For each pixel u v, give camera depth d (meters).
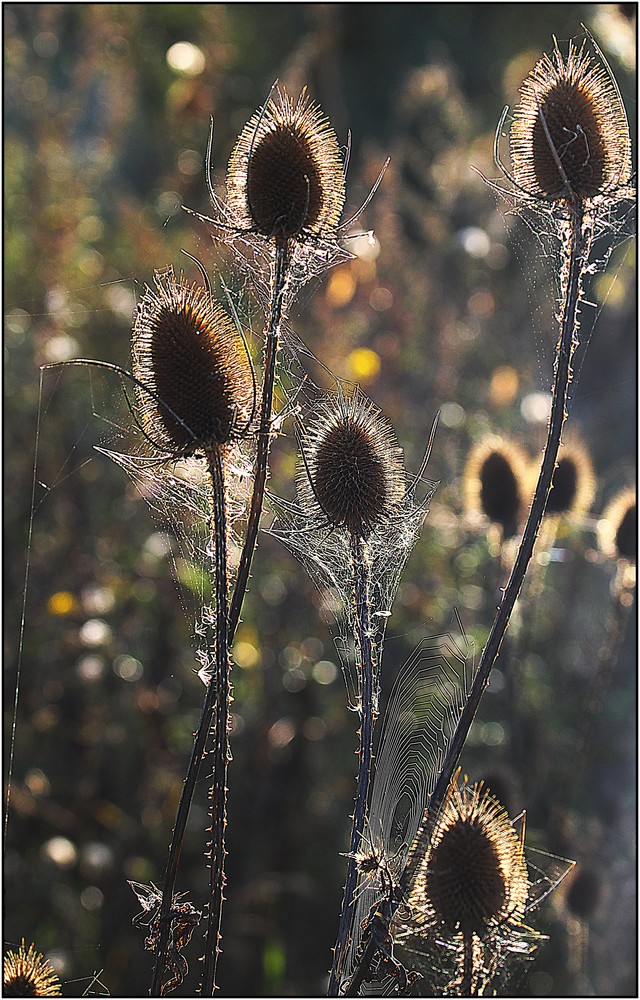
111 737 5.73
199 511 2.98
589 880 4.61
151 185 10.75
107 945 5.00
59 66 10.48
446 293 8.98
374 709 2.88
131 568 6.12
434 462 7.21
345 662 6.07
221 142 10.13
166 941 2.40
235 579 2.84
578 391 8.01
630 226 3.96
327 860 5.91
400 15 15.95
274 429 2.62
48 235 7.56
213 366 2.60
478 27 16.23
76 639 5.70
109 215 9.74
